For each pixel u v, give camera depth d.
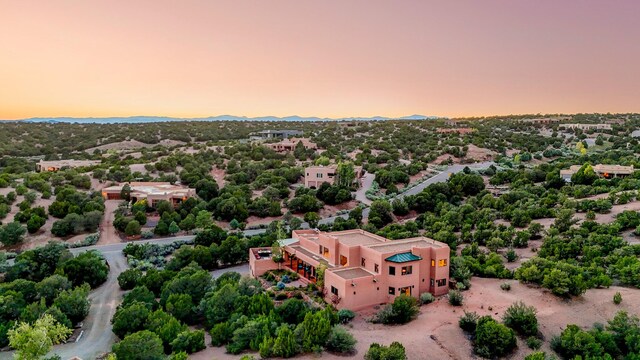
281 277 62.69
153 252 83.06
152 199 107.00
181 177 128.38
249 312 49.34
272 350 41.38
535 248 72.88
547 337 44.09
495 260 64.19
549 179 118.06
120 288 68.62
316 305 52.25
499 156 165.88
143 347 40.94
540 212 89.19
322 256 63.19
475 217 92.19
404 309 47.78
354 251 56.78
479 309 50.12
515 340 42.56
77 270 67.44
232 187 117.62
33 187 111.62
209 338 49.00
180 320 52.94
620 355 40.31
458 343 43.41
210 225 94.06
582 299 51.06
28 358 33.09
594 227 74.31
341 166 125.75
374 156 164.88
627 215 77.38
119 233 95.00
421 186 130.00
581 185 108.31
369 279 51.88
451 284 56.19
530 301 51.41
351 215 102.19
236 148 163.75
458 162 160.88
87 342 51.03
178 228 95.12
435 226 85.69
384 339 44.03
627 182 100.50
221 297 52.12
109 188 115.75
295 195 119.12
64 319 52.72
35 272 69.00
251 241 81.06
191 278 58.56
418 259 53.50
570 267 55.66
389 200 116.00
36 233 89.50
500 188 122.56
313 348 41.59
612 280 55.81
